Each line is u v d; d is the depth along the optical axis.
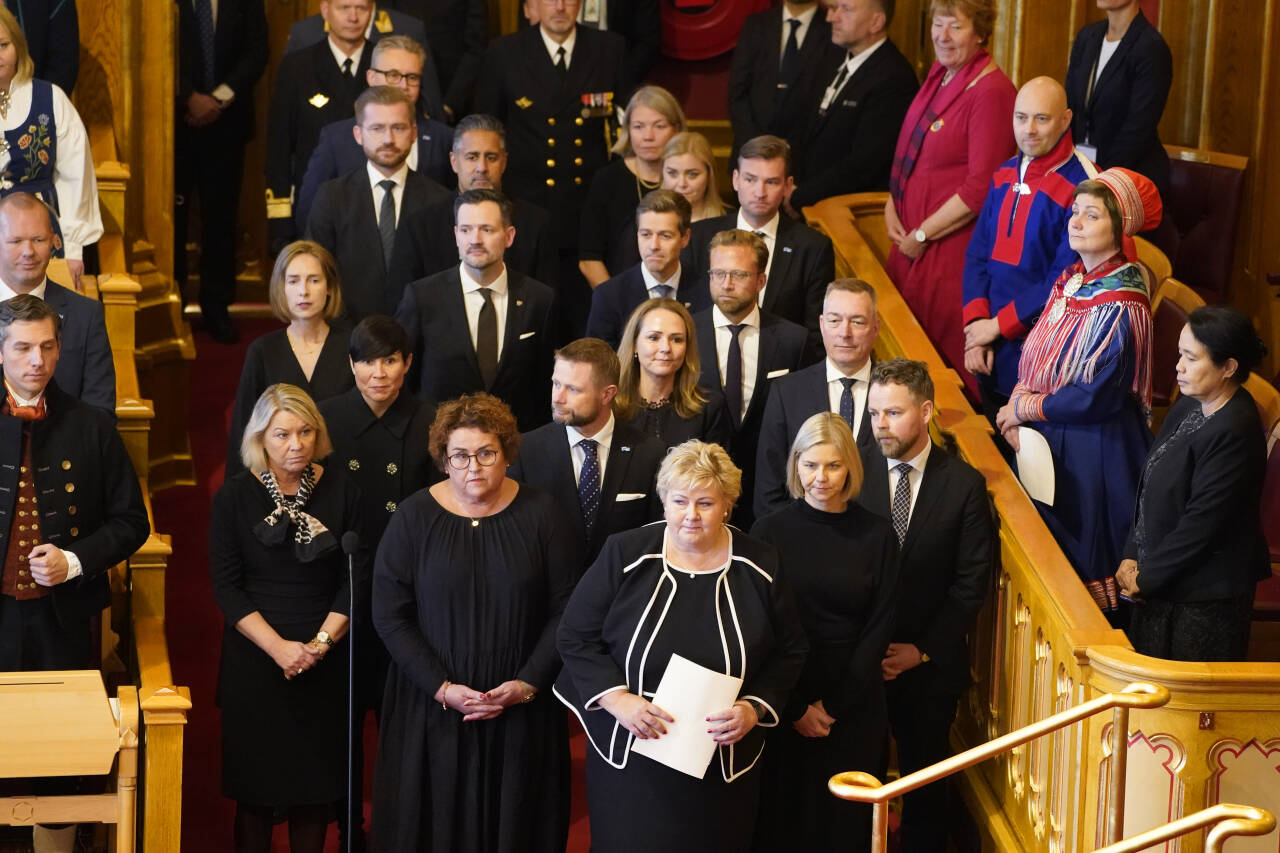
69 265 21.70
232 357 31.75
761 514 18.88
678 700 15.59
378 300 23.27
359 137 23.39
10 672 16.34
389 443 18.81
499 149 23.28
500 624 16.75
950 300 23.16
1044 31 29.52
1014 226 20.70
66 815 15.66
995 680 18.47
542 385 21.84
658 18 32.22
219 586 17.59
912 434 17.50
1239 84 27.69
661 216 21.25
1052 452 19.06
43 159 21.77
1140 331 18.61
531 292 21.45
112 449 17.39
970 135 22.78
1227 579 17.00
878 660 16.83
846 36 26.97
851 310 18.47
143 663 17.56
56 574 16.62
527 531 16.88
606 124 28.12
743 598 15.79
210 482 27.28
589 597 16.03
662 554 15.90
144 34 26.86
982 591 17.75
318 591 17.72
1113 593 18.83
